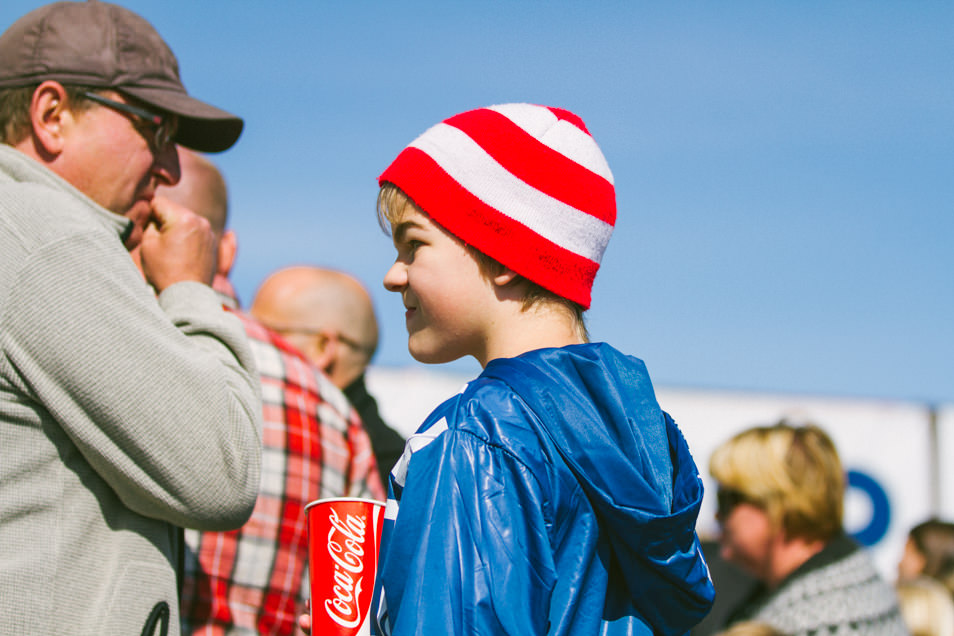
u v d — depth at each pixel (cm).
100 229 190
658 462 166
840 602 285
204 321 207
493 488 150
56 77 208
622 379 169
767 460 299
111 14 219
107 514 188
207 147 247
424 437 158
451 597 143
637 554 159
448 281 175
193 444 187
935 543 430
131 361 182
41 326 178
